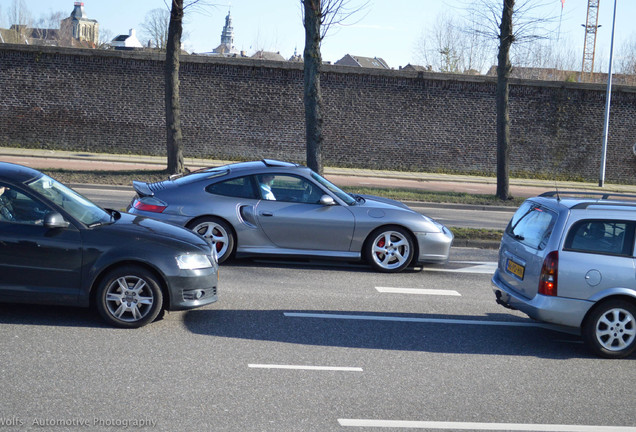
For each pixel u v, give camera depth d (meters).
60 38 74.19
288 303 7.38
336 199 9.15
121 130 26.59
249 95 27.00
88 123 26.45
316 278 8.68
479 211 18.06
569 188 25.78
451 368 5.67
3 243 5.88
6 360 5.09
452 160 28.12
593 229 6.23
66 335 5.78
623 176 28.89
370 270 9.41
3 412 4.18
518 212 7.25
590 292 6.12
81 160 23.70
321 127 14.66
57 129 26.38
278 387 4.93
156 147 26.80
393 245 9.26
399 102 27.64
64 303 6.02
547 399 5.07
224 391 4.77
